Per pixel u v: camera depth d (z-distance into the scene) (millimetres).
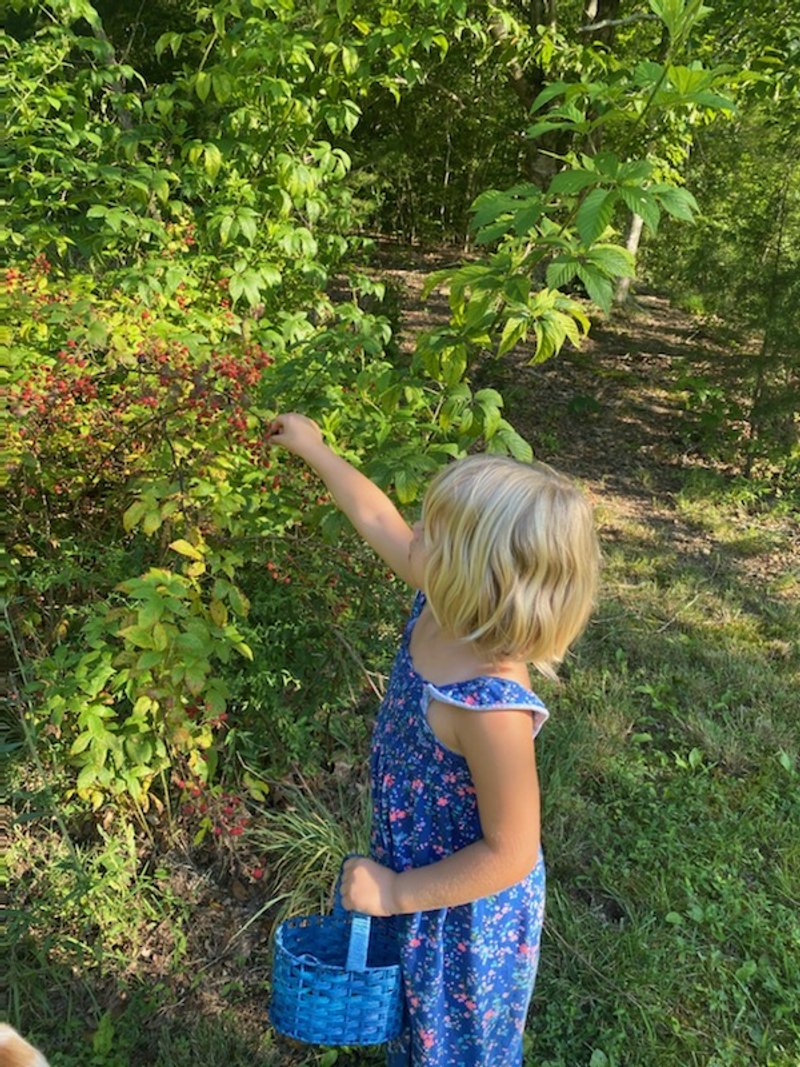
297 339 3219
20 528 2605
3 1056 948
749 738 3410
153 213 3852
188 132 4930
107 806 2535
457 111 11359
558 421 7141
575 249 1982
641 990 2305
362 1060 2150
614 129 6297
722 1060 2154
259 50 3604
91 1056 2035
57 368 2461
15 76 3697
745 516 5746
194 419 2295
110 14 6707
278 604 2689
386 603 2869
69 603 2617
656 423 7203
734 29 6867
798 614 4480
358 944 1411
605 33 7930
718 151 9086
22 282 2840
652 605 4445
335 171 4008
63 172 3666
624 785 3084
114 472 2541
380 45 4035
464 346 2301
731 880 2676
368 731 3057
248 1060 2104
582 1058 2180
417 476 2297
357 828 2646
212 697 2068
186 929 2385
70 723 2408
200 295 3326
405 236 14844
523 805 1274
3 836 2469
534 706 1283
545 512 1248
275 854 2604
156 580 2041
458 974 1474
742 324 6699
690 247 8383
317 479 2574
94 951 2189
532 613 1256
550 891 2598
